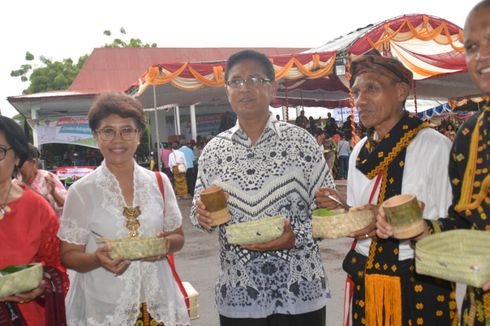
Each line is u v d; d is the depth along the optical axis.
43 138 16.39
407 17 11.15
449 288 2.25
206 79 10.66
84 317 2.50
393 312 2.24
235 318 2.65
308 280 2.65
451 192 2.24
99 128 2.44
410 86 2.36
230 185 2.66
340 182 16.03
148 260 2.29
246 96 2.62
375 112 2.30
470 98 21.05
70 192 2.47
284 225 2.39
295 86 17.22
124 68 30.70
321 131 18.16
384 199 2.32
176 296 2.64
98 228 2.45
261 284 2.61
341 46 11.29
